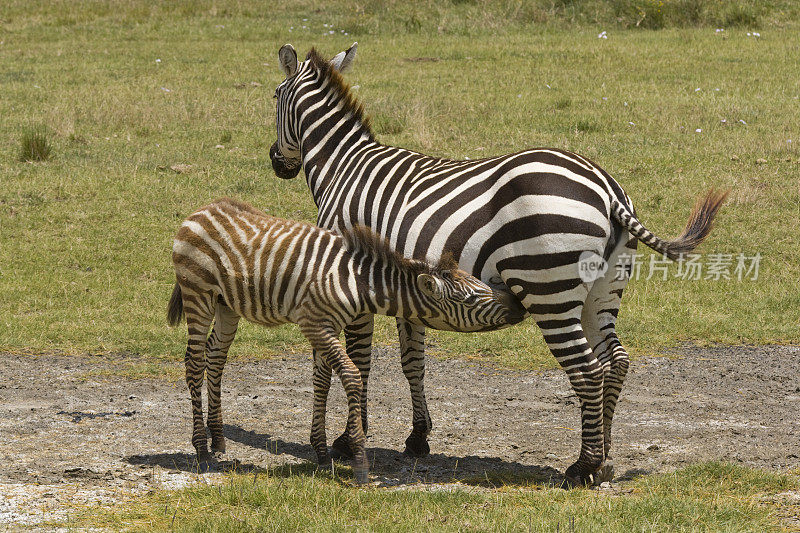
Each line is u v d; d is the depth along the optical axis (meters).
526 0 48.50
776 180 24.94
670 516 9.52
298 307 11.27
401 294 10.96
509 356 17.11
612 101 32.03
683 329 18.09
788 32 43.59
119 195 24.23
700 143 27.83
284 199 24.12
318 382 11.78
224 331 12.24
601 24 46.16
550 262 10.38
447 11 47.81
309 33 44.78
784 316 18.58
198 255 11.69
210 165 26.52
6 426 13.11
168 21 47.41
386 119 29.19
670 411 14.27
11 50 41.28
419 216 11.18
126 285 19.86
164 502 10.12
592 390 10.65
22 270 20.17
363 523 9.39
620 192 11.09
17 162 26.22
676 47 40.47
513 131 28.78
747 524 9.40
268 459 12.09
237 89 34.47
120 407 14.22
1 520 9.39
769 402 14.65
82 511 9.75
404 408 14.59
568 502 9.98
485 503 10.12
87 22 47.28
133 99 32.47
